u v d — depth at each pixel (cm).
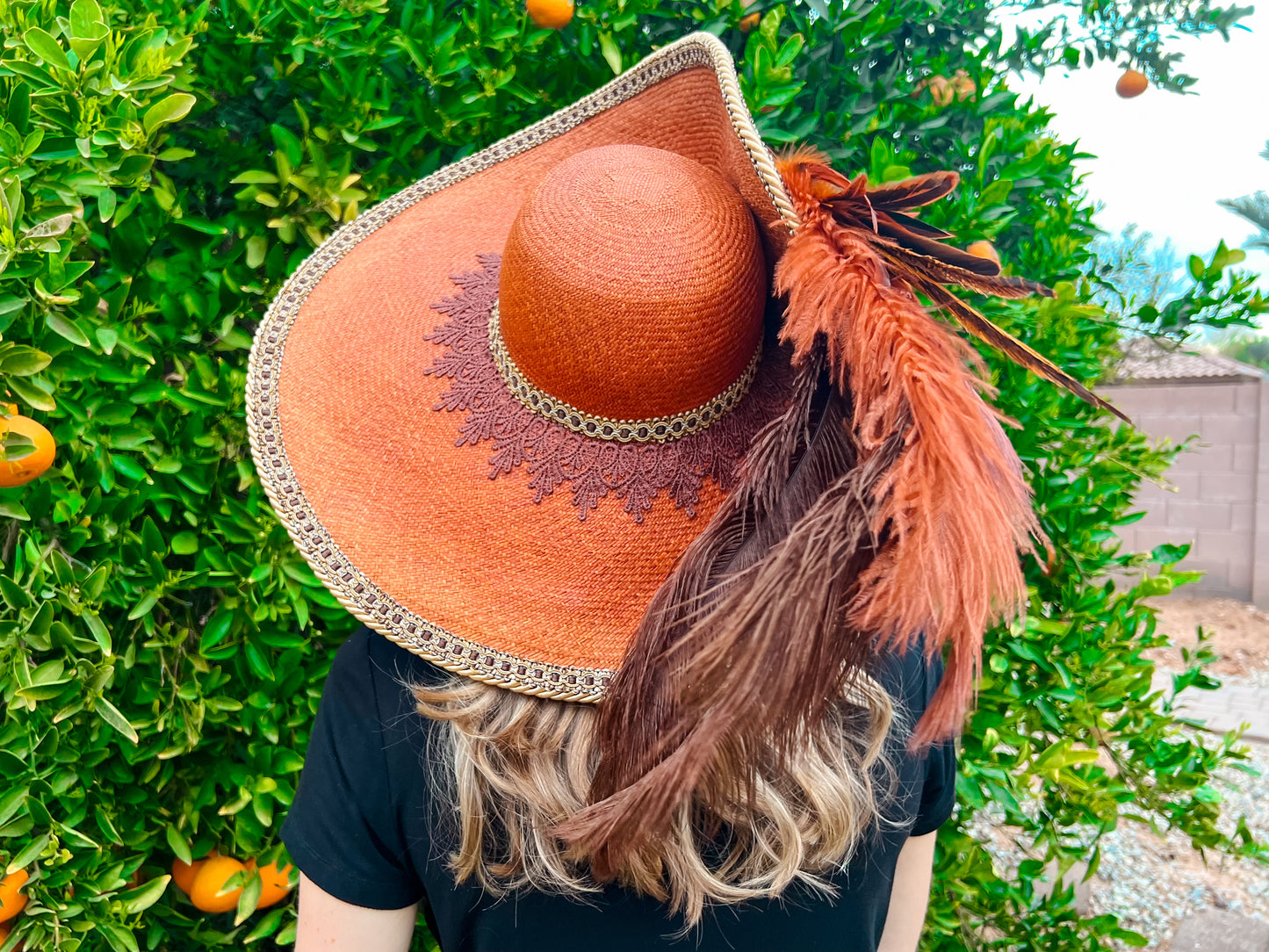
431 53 156
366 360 85
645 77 95
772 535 61
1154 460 203
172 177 155
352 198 154
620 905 73
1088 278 215
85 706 131
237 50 150
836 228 62
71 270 125
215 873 155
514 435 75
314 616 162
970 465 51
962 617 52
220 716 149
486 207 104
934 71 188
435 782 72
